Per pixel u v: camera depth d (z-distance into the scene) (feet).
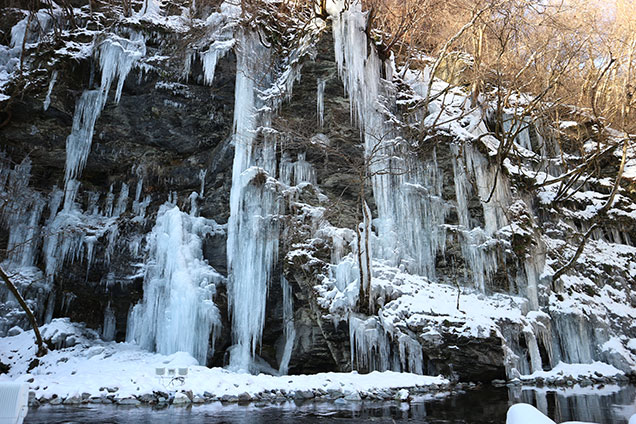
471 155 54.65
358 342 41.83
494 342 41.27
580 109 69.05
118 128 57.93
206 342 47.29
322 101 53.42
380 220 52.39
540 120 66.59
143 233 58.95
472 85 61.00
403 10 60.03
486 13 56.95
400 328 41.68
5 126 53.98
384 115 55.52
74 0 62.18
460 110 60.85
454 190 54.19
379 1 54.34
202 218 57.21
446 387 37.55
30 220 56.90
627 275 57.77
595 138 68.49
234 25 56.54
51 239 55.83
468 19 60.64
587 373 44.04
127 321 56.54
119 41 55.16
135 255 57.41
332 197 54.34
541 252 53.52
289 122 53.98
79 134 56.03
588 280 55.11
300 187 52.95
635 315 53.06
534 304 49.47
